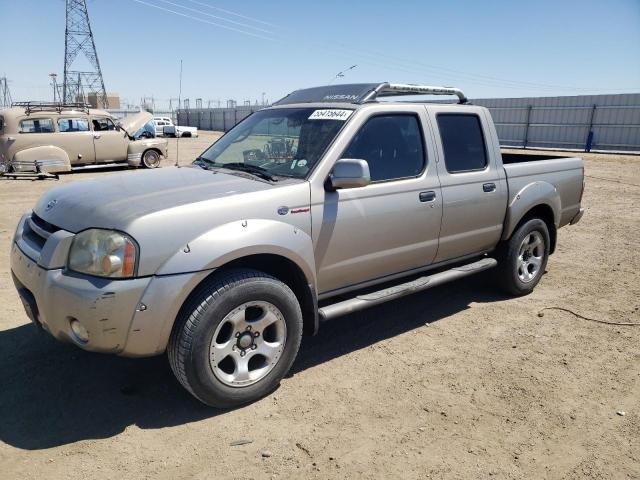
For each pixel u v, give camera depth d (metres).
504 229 5.04
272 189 3.39
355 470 2.76
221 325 3.10
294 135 4.04
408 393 3.52
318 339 4.39
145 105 55.16
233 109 57.91
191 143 32.44
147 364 3.82
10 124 14.49
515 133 32.97
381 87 4.21
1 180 14.20
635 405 3.42
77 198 3.35
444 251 4.56
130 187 3.48
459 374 3.79
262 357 3.46
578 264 6.70
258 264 3.55
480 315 4.92
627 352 4.18
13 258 3.45
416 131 4.31
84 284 2.84
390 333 4.51
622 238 8.17
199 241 3.00
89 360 3.85
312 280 3.57
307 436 3.04
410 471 2.76
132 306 2.85
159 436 3.01
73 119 15.61
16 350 3.99
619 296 5.48
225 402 3.22
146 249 2.87
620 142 28.53
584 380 3.73
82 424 3.10
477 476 2.73
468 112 4.78
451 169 4.52
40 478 2.64
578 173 5.95
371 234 3.89
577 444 3.01
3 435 2.98
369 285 4.09
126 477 2.67
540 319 4.84
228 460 2.82
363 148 3.90
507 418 3.25
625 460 2.88
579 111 29.78
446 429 3.13
